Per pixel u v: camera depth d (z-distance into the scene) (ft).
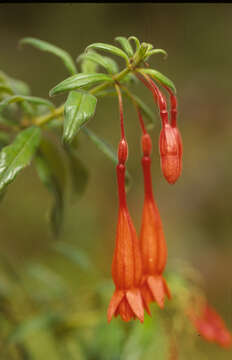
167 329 1.39
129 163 3.33
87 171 1.30
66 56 1.23
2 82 1.30
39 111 1.29
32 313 1.42
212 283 2.74
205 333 1.38
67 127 1.09
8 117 1.29
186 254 2.82
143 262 1.17
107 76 1.15
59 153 1.28
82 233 2.76
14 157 1.16
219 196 2.98
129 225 1.15
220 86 3.28
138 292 1.14
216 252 2.85
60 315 1.37
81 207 2.91
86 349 1.39
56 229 1.30
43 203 3.04
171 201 3.05
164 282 1.17
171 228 2.95
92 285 1.46
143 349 1.36
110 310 1.14
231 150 3.07
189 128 3.19
